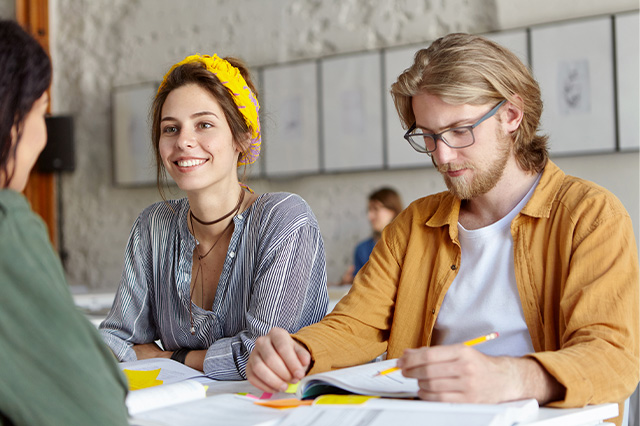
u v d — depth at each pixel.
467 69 1.19
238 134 1.51
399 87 1.26
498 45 1.26
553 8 3.88
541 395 0.92
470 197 1.25
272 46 4.79
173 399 1.00
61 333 0.71
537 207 1.22
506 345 1.21
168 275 1.55
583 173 3.80
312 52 4.65
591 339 1.02
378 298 1.36
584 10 3.80
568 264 1.16
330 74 4.49
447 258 1.32
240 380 1.36
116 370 0.76
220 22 5.00
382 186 4.41
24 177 0.79
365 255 4.09
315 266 1.52
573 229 1.17
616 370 0.97
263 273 1.45
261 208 1.51
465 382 0.88
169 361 1.43
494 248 1.27
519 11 3.97
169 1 5.22
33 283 0.71
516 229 1.24
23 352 0.69
